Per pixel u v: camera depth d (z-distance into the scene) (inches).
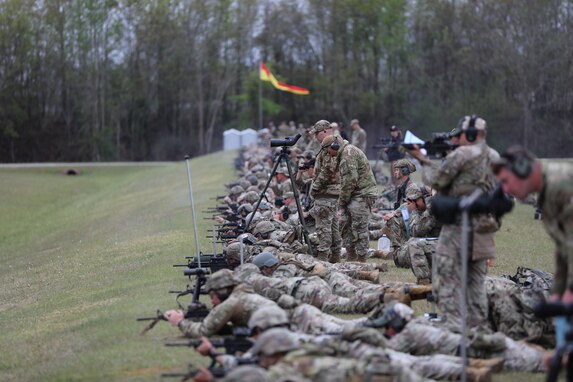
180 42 4168.3
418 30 3772.1
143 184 2266.2
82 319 558.3
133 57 4175.7
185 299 553.9
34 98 4082.2
